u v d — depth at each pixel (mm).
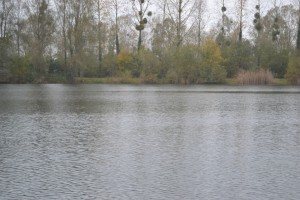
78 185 13812
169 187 13586
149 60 77500
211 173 15148
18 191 13242
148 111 33375
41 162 16750
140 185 13797
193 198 12586
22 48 81562
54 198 12617
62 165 16281
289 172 15297
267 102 41000
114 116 30234
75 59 76312
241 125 26062
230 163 16562
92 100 43062
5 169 15750
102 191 13219
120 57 80812
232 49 80250
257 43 82562
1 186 13734
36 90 58969
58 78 77750
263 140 21266
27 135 22562
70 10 76875
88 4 77312
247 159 17203
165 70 77688
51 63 81750
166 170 15539
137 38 95812
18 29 81250
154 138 21688
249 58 79688
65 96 48125
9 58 74625
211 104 39094
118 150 18859
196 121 27766
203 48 75375
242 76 73062
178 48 76438
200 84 74938
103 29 84812
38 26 77812
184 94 51750
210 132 23516
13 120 28109
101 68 84188
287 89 60969
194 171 15398
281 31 96688
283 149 19141
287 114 31516
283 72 77812
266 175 14914
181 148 19312
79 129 24422
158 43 80562
